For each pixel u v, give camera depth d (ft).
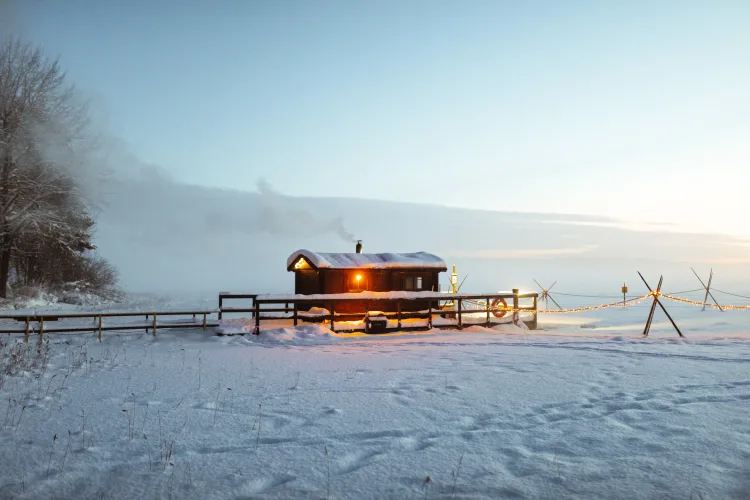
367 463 15.80
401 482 14.29
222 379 29.27
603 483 14.05
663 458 15.84
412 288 74.69
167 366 34.17
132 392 25.79
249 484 14.21
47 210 103.81
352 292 70.59
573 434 18.35
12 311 82.84
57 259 117.80
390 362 35.40
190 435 18.63
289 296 56.03
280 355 39.68
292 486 14.05
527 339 50.26
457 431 18.89
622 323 79.41
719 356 35.73
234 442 17.87
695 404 22.27
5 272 99.40
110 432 18.99
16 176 97.96
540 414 21.16
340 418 20.71
